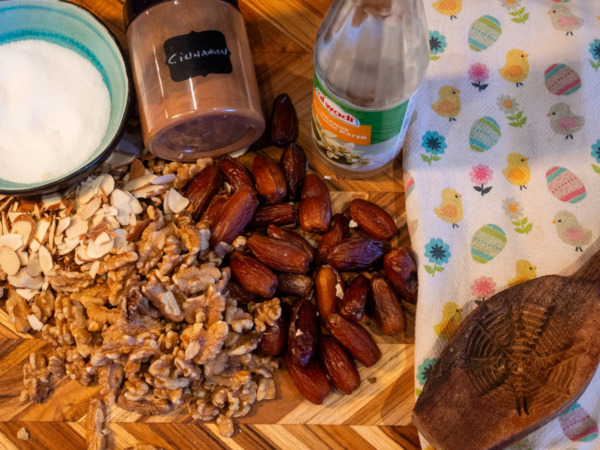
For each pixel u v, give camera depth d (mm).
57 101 386
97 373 373
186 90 347
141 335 353
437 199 388
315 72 333
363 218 386
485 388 336
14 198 393
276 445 369
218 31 354
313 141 406
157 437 370
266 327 365
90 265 377
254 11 430
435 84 406
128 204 385
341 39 300
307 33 429
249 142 401
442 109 402
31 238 381
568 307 340
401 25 288
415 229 384
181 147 389
